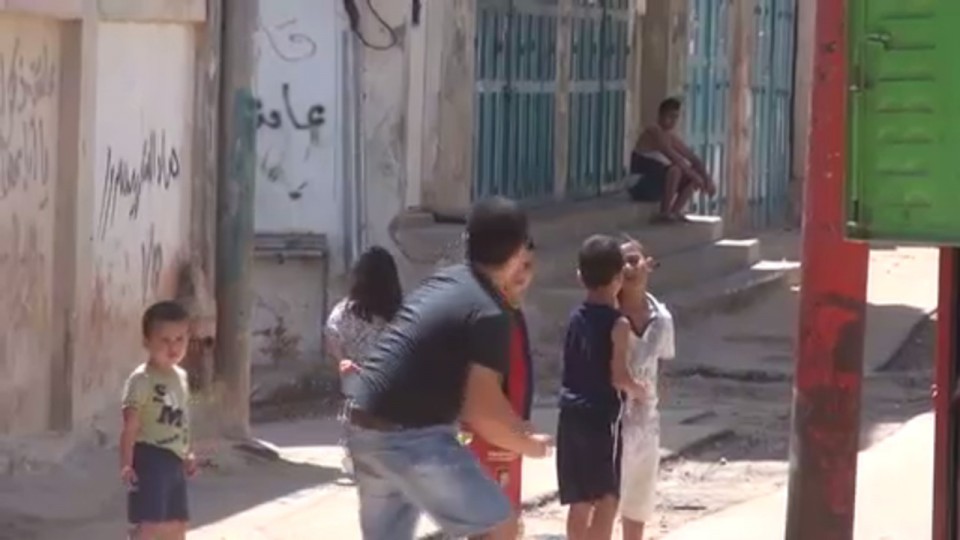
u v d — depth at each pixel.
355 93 17.11
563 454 9.60
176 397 9.17
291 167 16.88
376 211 17.41
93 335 12.17
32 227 11.62
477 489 7.71
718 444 14.74
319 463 12.98
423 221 18.62
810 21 31.06
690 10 26.16
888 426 15.41
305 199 16.89
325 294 16.75
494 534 7.75
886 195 7.26
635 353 9.65
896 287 23.95
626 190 24.33
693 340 19.89
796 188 30.97
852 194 7.32
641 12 25.28
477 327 7.64
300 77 16.88
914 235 7.22
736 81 27.98
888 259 26.42
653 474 9.78
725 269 23.03
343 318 9.83
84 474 11.65
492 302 7.70
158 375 9.13
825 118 8.58
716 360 18.80
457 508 7.70
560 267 19.84
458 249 17.00
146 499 9.10
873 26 7.26
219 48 13.28
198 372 13.00
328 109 16.94
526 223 7.94
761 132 29.38
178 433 9.17
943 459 7.50
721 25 27.41
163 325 9.08
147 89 12.66
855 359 8.75
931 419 15.21
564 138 22.77
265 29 16.72
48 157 11.78
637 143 23.80
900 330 20.70
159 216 12.84
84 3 11.90
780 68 30.20
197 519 11.13
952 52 7.12
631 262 9.73
